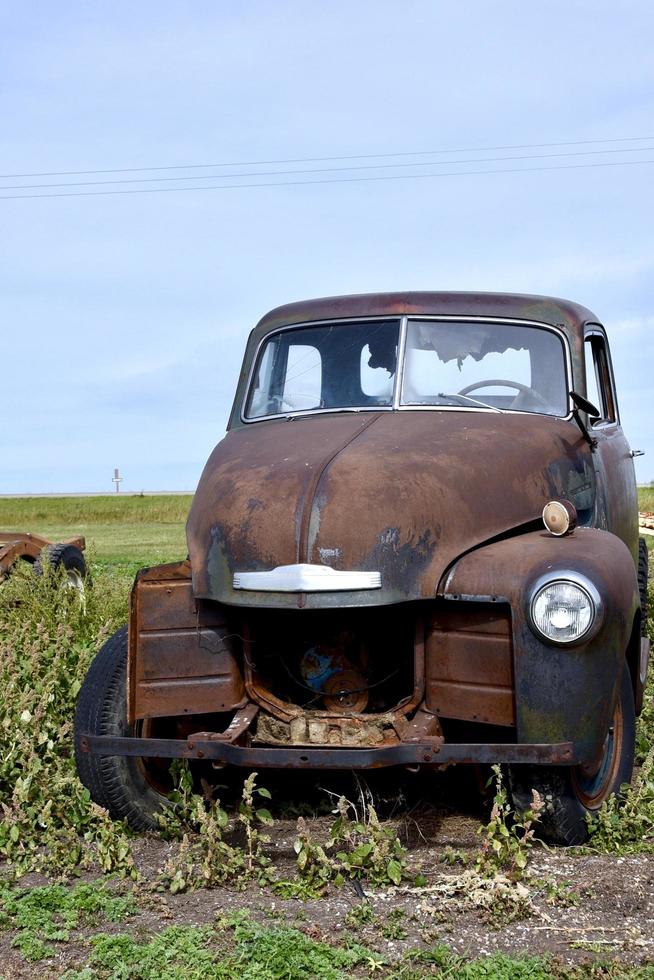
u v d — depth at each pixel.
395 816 4.38
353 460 4.19
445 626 4.00
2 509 34.00
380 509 3.97
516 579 3.81
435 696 4.00
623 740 4.34
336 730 4.03
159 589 4.18
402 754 3.69
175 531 25.61
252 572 3.96
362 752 3.67
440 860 3.87
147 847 4.11
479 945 3.21
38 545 9.20
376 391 5.20
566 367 5.30
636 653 4.68
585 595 3.72
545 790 3.94
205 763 4.64
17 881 3.78
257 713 4.11
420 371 5.20
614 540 4.23
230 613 4.14
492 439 4.58
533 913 3.40
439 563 3.96
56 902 3.51
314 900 3.55
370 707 4.23
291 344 5.50
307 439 4.57
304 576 3.88
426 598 3.91
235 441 4.91
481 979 2.93
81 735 4.03
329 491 4.02
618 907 3.46
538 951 3.16
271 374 5.50
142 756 3.99
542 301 5.45
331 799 4.49
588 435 5.13
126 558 15.43
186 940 3.19
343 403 5.24
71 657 5.57
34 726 4.72
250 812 3.85
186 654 4.15
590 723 3.77
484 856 3.69
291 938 3.18
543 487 4.55
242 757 3.74
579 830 4.00
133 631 4.14
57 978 3.01
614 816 4.06
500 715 3.85
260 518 4.02
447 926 3.33
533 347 5.33
